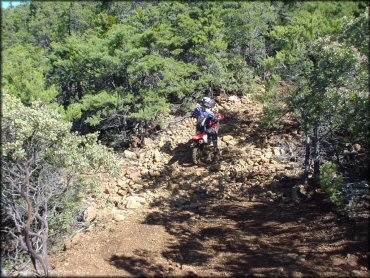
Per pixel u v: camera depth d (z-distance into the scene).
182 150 9.39
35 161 5.38
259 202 6.67
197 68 11.41
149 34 11.01
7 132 5.04
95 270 4.84
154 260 5.07
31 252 4.80
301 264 4.57
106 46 11.04
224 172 7.95
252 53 12.73
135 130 10.41
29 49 14.33
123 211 6.92
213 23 12.50
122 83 11.30
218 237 5.63
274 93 6.71
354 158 6.85
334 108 5.65
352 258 4.50
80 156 5.80
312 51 6.13
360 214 5.38
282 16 14.90
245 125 9.86
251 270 4.58
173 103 11.55
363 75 5.12
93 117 9.70
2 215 6.07
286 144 8.43
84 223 6.58
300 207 6.18
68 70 11.81
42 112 5.27
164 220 6.39
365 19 4.77
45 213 5.30
